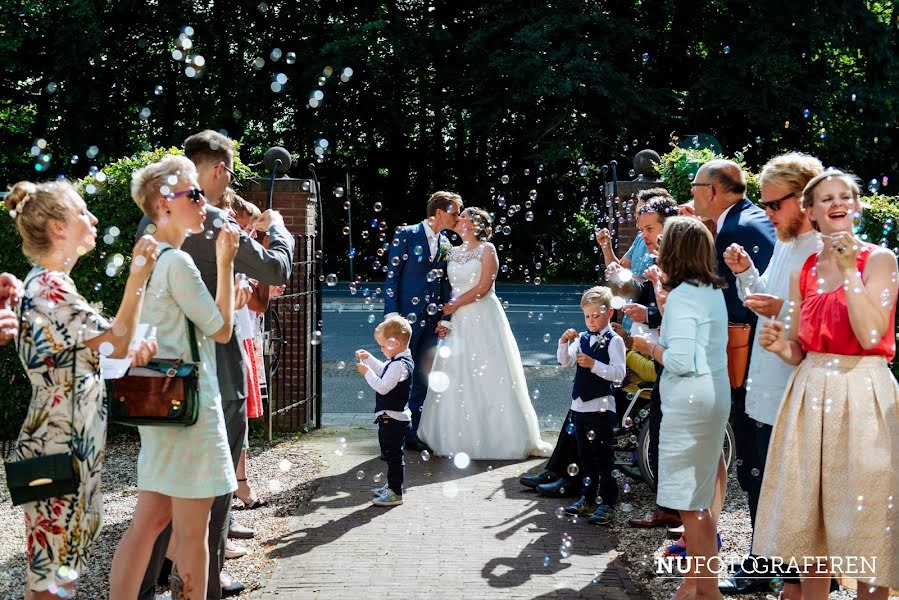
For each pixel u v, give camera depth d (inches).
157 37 682.2
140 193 113.2
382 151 865.5
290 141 785.6
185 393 106.8
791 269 130.1
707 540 130.1
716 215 153.8
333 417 289.1
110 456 233.6
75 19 636.7
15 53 648.4
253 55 728.3
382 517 181.9
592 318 184.1
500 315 235.8
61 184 108.8
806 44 716.7
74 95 663.8
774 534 116.5
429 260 238.2
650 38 739.4
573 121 756.0
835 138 711.1
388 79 753.6
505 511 186.5
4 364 244.2
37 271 107.3
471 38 746.8
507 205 858.8
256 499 191.6
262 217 145.1
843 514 111.0
